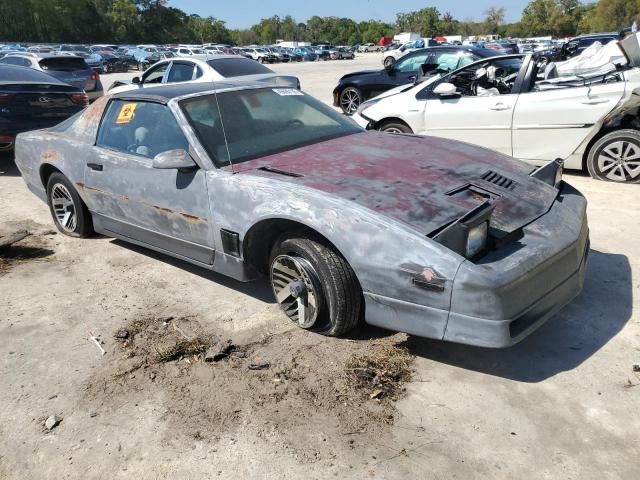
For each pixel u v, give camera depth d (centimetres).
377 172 349
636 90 548
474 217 281
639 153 607
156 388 303
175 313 383
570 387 288
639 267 419
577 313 358
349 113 1296
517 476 235
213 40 10406
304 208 315
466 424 266
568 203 356
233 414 279
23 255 498
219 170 366
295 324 355
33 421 283
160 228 414
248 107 427
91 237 534
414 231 288
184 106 402
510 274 274
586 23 8969
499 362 312
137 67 4362
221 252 371
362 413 275
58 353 342
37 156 526
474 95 700
